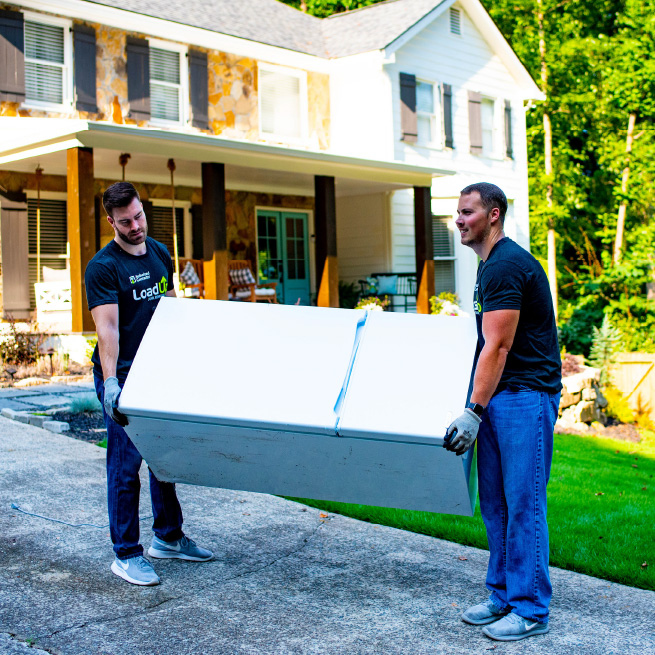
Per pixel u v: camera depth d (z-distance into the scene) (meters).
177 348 3.32
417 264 15.20
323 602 3.30
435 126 17.06
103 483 5.11
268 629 3.02
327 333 3.20
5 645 2.84
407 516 4.56
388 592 3.42
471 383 3.16
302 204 17.25
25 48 12.16
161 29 13.66
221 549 3.98
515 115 19.45
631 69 17.36
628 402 12.09
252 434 3.10
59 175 13.10
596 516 4.78
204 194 11.80
